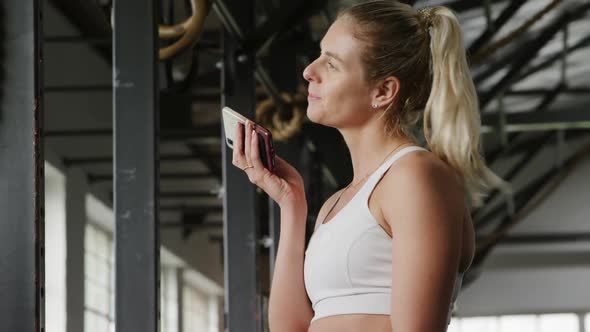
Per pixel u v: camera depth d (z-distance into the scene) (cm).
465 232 167
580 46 1365
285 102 798
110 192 1164
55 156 988
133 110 407
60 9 961
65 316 1000
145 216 400
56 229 1004
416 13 179
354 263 165
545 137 1688
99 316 1189
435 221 156
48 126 946
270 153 204
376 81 176
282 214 204
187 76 570
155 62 409
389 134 176
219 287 1822
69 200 1023
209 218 1673
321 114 179
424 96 178
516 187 1939
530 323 2005
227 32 657
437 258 154
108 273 1238
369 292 164
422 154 164
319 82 180
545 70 1448
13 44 248
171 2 526
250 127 205
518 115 1163
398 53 175
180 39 511
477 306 2009
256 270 631
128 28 412
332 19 770
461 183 168
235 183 638
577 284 1989
